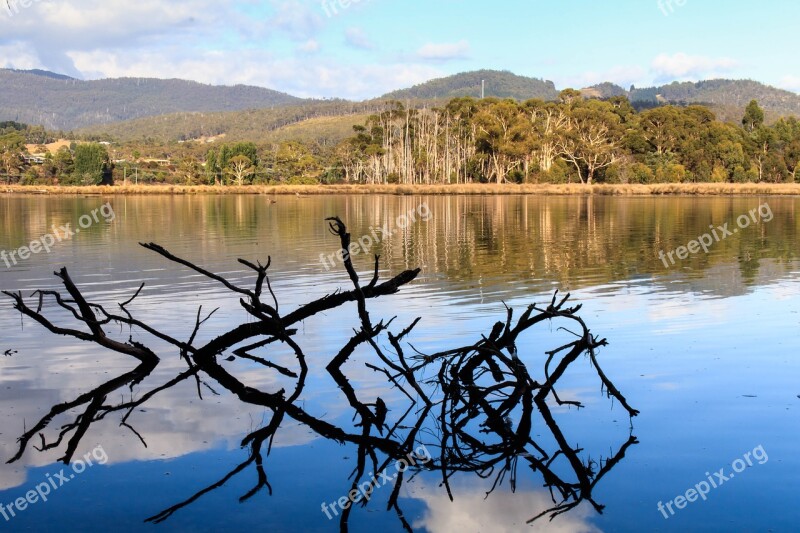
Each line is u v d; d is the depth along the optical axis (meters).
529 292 16.20
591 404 8.46
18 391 9.12
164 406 8.60
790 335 11.61
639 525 5.66
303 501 6.18
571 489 6.34
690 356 10.38
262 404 8.74
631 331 12.06
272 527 5.70
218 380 9.77
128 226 36.97
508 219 41.50
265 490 6.36
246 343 11.84
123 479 6.57
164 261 22.12
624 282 17.67
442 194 85.44
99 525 5.71
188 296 15.81
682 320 12.94
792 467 6.57
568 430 7.69
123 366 10.32
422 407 8.77
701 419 7.82
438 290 16.53
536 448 7.28
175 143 188.25
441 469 6.90
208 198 77.38
